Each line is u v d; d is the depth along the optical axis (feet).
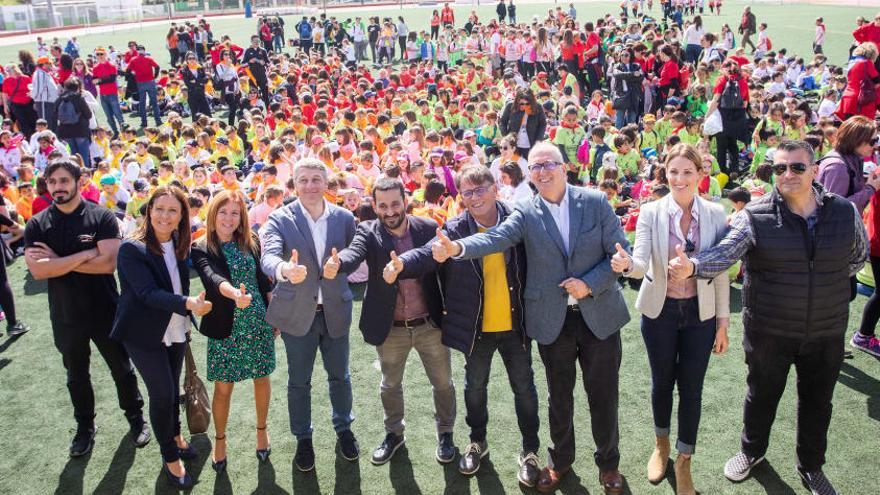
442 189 23.66
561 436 12.97
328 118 45.83
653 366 12.94
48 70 58.65
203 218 27.37
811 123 37.81
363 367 18.60
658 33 67.15
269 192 24.89
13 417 16.70
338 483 13.76
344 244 13.80
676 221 12.44
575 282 11.59
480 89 55.88
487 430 15.38
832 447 14.21
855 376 16.74
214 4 186.60
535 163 11.90
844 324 12.07
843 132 15.79
